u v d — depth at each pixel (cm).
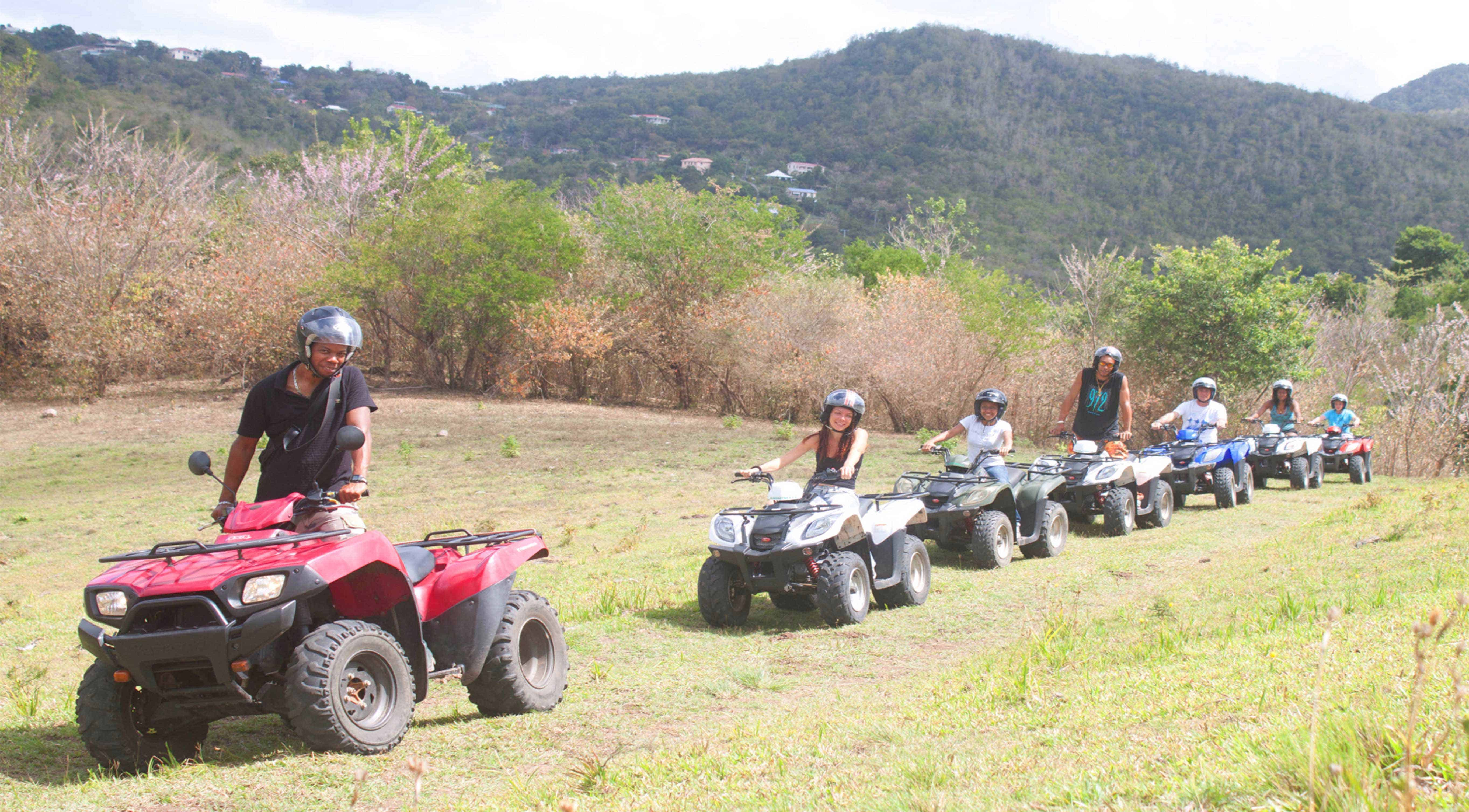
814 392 2439
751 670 600
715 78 17225
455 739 466
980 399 1038
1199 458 1381
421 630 475
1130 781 310
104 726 417
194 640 394
